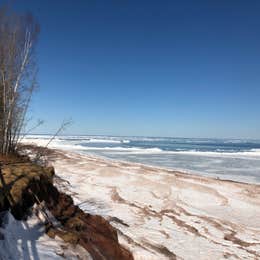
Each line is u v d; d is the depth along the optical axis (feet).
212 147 212.84
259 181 57.21
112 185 44.80
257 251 22.11
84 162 70.54
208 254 20.63
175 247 21.18
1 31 25.85
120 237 19.53
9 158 23.31
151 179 51.03
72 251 11.66
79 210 17.84
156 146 201.98
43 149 39.17
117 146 187.62
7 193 12.71
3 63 25.13
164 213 31.04
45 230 12.47
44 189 16.06
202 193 42.22
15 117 27.07
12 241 10.06
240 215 32.37
